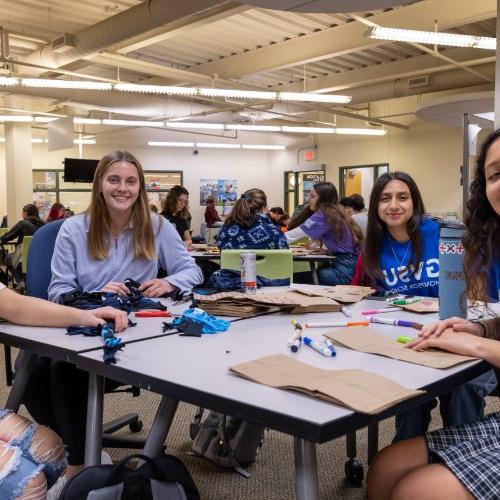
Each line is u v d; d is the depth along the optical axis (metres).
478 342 1.14
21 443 1.23
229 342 1.27
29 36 7.48
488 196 1.28
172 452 2.35
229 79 9.02
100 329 1.35
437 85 8.88
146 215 2.04
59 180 13.63
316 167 13.50
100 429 1.30
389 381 0.93
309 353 1.16
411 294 2.07
